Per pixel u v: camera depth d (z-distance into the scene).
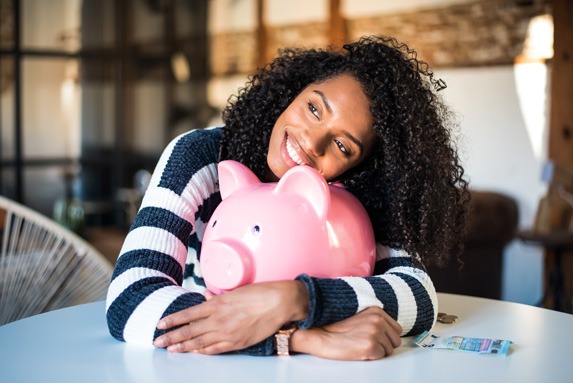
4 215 2.07
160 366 0.94
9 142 5.32
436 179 1.22
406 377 0.90
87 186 5.69
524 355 1.01
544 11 4.05
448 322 1.21
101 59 5.68
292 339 0.98
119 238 5.20
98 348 1.02
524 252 4.11
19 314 1.77
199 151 1.25
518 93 4.20
